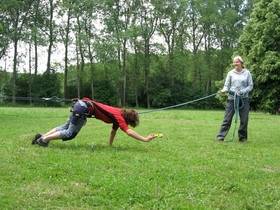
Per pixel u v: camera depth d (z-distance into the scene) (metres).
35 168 5.24
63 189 4.25
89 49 47.19
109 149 7.06
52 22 47.31
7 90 47.03
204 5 51.31
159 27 52.19
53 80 47.91
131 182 4.57
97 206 3.78
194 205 3.84
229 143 8.45
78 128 7.11
